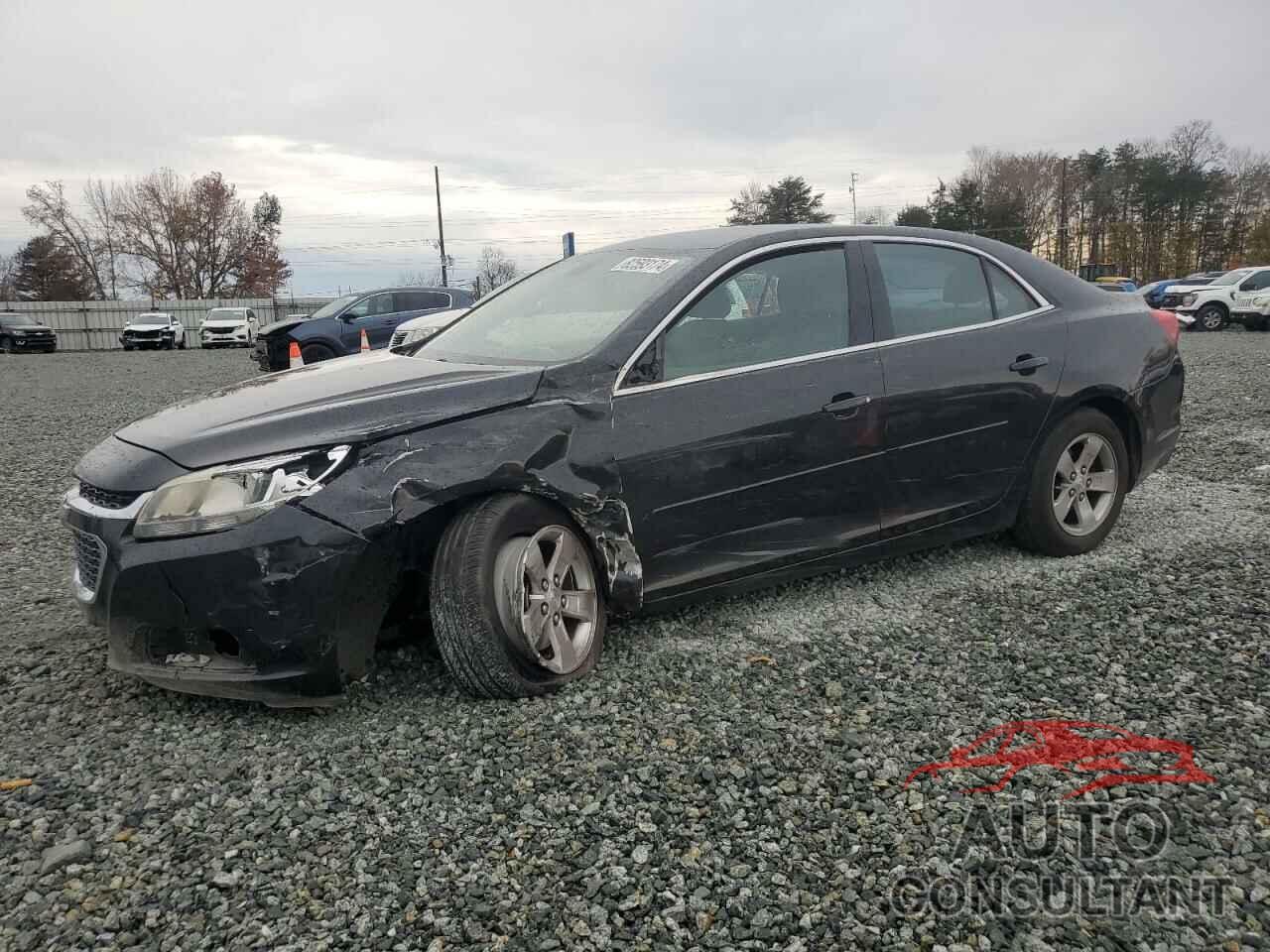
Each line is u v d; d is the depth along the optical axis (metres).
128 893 2.15
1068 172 74.31
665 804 2.46
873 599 3.95
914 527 3.93
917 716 2.91
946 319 4.04
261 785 2.59
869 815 2.40
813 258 3.81
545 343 3.51
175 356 29.66
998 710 2.94
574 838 2.32
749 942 1.96
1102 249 69.44
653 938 1.98
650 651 3.44
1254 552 4.46
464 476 2.93
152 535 2.81
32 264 75.31
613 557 3.27
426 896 2.12
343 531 2.79
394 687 3.19
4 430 10.59
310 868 2.23
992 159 78.69
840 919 2.02
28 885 2.18
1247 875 2.15
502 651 2.95
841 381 3.66
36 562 4.98
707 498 3.38
